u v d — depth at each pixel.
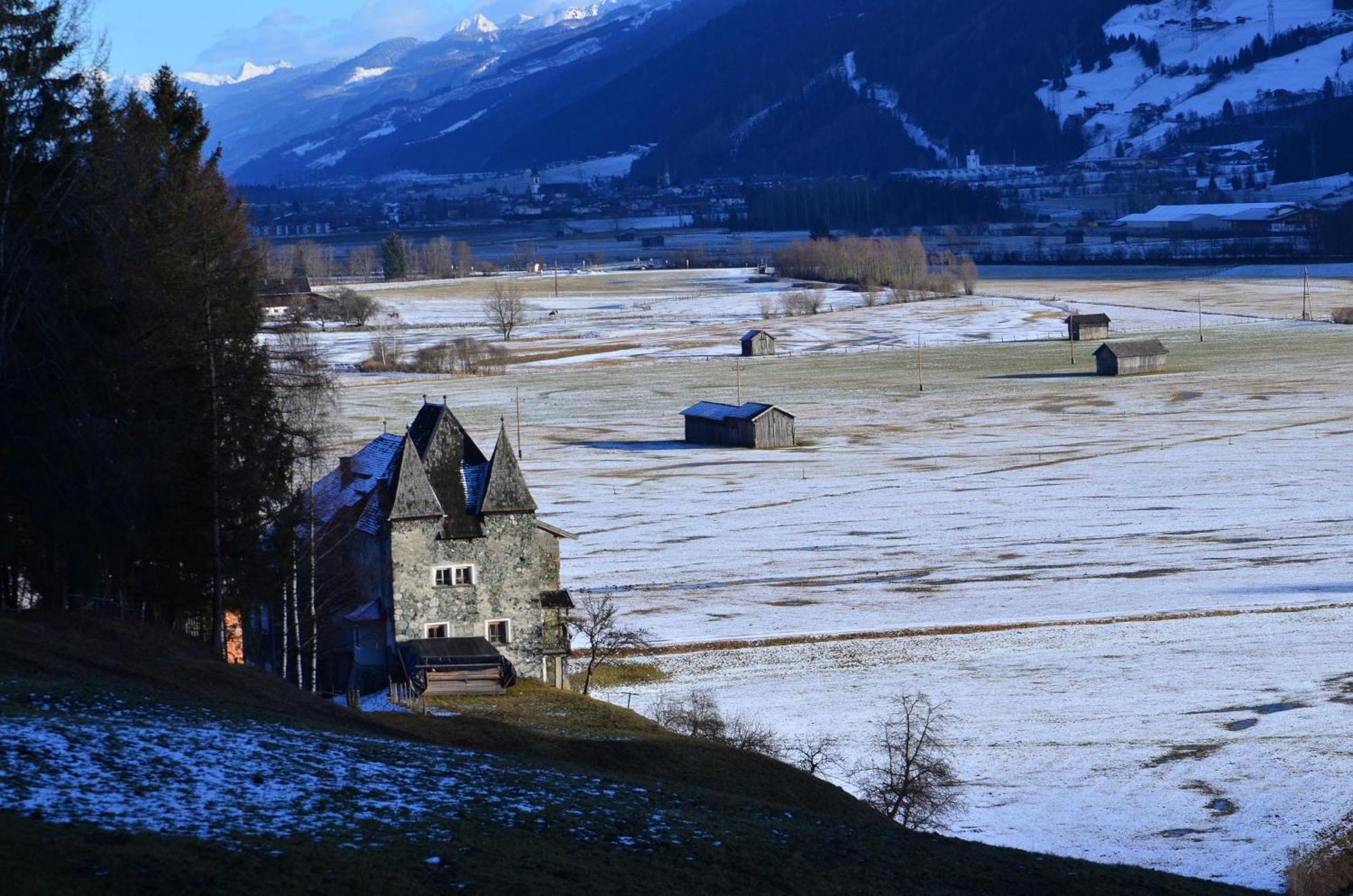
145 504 70.94
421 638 87.00
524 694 82.94
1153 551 127.75
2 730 44.06
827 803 69.06
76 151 68.81
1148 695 88.56
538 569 89.94
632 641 95.00
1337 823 69.31
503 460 89.38
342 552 94.44
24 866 33.72
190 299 72.88
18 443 66.88
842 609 110.31
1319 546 127.06
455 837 43.84
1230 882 62.50
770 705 87.81
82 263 68.25
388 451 94.94
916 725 80.69
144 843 37.16
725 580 121.00
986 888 51.19
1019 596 113.31
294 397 81.69
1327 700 86.75
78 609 72.38
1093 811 71.06
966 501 154.00
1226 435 188.88
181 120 85.12
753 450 190.38
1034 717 84.94
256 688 65.75
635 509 153.38
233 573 76.50
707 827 51.16
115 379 69.69
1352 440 181.50
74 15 70.31
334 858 39.53
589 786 54.88
